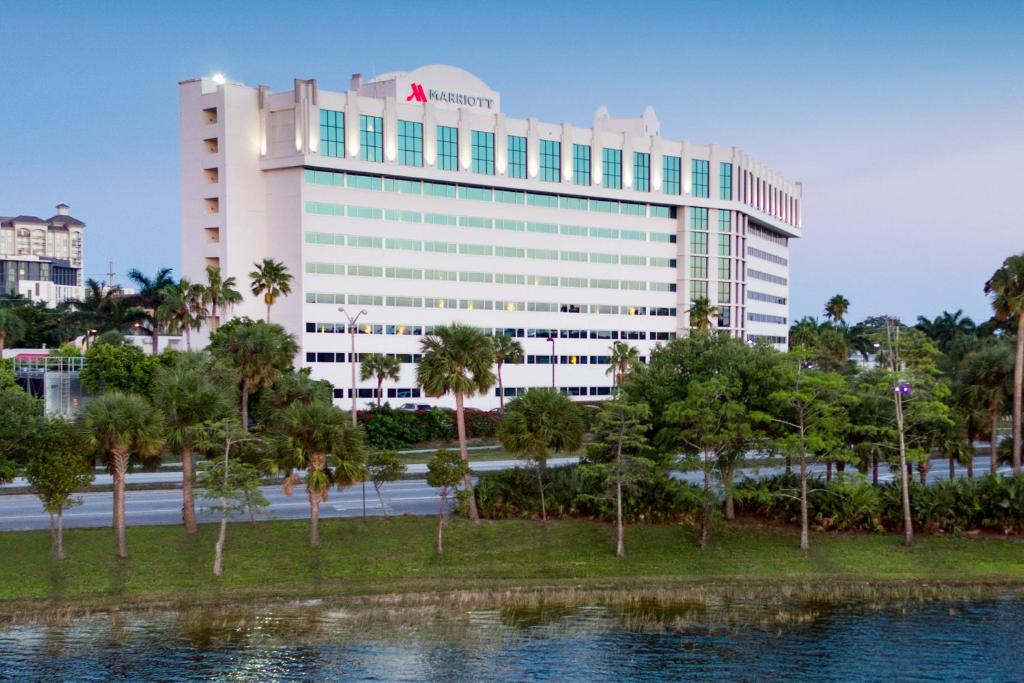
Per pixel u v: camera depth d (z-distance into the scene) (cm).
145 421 5097
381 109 13112
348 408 12862
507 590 4941
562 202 14875
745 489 5903
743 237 16950
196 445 5431
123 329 13862
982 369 7256
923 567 5459
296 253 12631
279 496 6744
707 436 5638
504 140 14138
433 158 13500
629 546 5688
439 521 5559
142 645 4244
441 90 14250
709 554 5612
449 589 4944
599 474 5956
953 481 6288
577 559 5509
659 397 6162
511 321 14362
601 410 5869
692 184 16138
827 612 4809
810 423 5909
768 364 6062
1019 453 6994
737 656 4241
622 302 15525
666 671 4069
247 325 9556
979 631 4550
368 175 13100
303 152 12475
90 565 5022
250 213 12825
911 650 4319
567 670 4062
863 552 5666
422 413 10588
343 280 12888
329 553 5362
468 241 13950
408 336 13412
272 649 4225
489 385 6072
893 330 6675
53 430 5181
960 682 3984
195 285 11269
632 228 15612
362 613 4675
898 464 6147
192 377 5488
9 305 17712
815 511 6059
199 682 3891
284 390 8450
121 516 5128
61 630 4394
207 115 12875
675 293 16138
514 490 6156
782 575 5288
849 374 7500
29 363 11325
